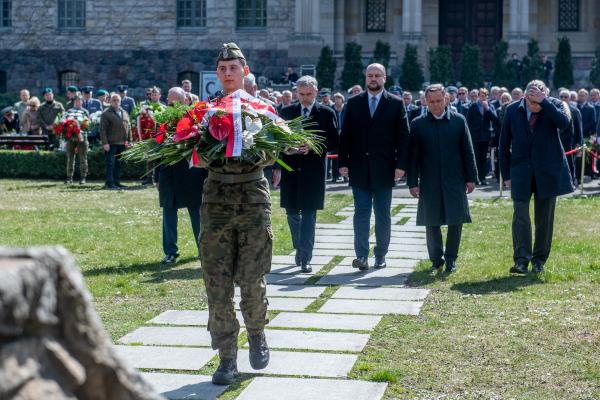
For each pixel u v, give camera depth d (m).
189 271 14.92
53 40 59.97
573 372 9.04
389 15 56.62
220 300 8.74
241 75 8.91
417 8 53.75
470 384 8.68
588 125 33.03
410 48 50.38
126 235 18.86
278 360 9.50
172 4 58.66
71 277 3.39
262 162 8.64
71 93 36.34
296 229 15.33
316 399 8.23
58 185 30.52
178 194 15.37
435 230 14.97
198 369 9.26
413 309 11.91
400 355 9.68
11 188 29.34
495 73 49.69
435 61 50.12
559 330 10.63
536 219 14.62
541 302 12.18
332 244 17.92
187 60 58.47
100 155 33.00
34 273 3.24
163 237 15.77
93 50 59.56
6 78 60.50
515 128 14.45
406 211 23.50
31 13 60.12
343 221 21.39
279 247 17.36
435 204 14.66
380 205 15.14
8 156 33.59
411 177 14.90
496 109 33.62
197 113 8.50
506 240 17.97
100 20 59.44
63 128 30.61
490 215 22.11
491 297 12.59
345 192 27.94
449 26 57.03
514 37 53.09
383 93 15.02
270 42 57.06
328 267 15.41
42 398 3.28
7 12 60.56
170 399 8.27
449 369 9.18
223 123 8.34
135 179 32.47
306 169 14.75
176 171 15.34
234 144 8.29
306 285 13.74
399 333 10.59
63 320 3.40
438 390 8.52
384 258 15.30
